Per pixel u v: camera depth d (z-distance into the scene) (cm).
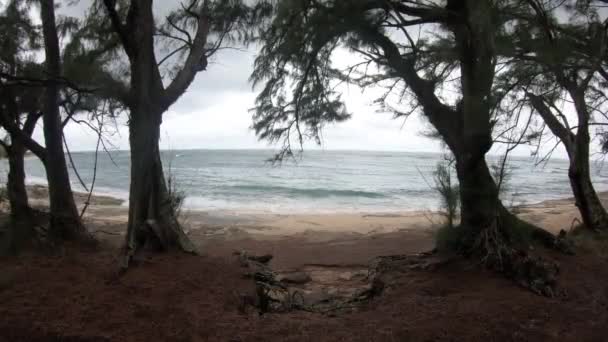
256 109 755
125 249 680
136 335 446
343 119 754
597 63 673
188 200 2514
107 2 662
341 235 1443
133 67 715
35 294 545
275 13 703
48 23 854
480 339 442
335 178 4550
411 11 643
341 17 636
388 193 3134
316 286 787
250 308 573
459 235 689
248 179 4106
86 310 498
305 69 709
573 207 2242
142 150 727
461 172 676
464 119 620
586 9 659
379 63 725
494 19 611
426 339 444
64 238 877
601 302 543
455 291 589
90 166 6134
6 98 932
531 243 699
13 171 939
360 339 444
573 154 1005
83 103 840
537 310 506
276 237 1405
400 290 611
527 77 675
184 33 832
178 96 757
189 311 512
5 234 813
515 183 4300
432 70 752
